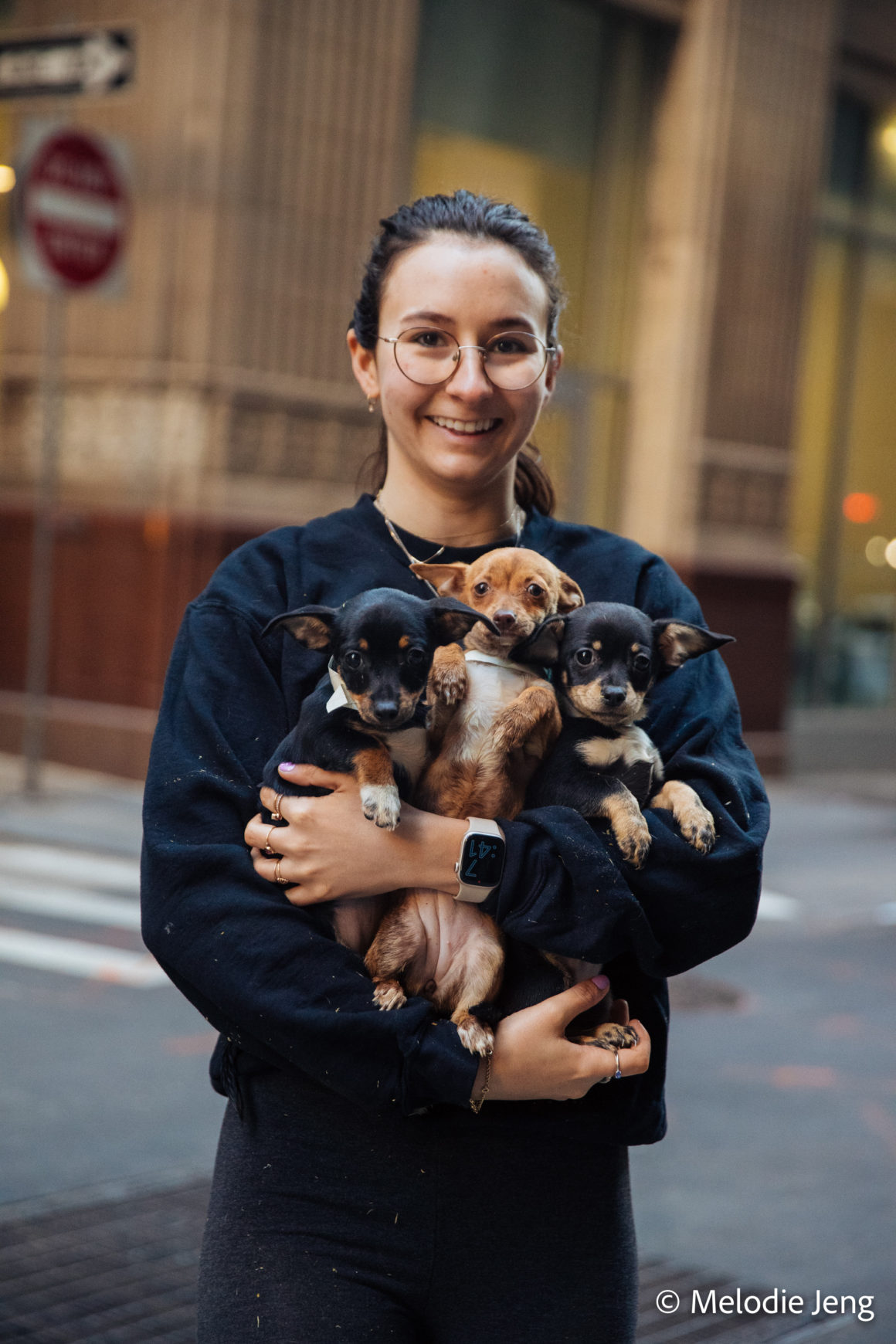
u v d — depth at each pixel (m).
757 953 7.73
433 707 2.03
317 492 10.75
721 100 12.61
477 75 11.54
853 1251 4.30
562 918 1.87
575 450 12.70
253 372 10.30
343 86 10.47
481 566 2.12
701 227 12.68
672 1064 5.90
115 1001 6.16
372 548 2.23
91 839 8.84
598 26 12.35
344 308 10.71
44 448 10.32
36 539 10.88
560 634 2.09
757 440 13.42
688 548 12.90
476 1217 1.93
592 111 12.44
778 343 13.46
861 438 15.09
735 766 2.12
